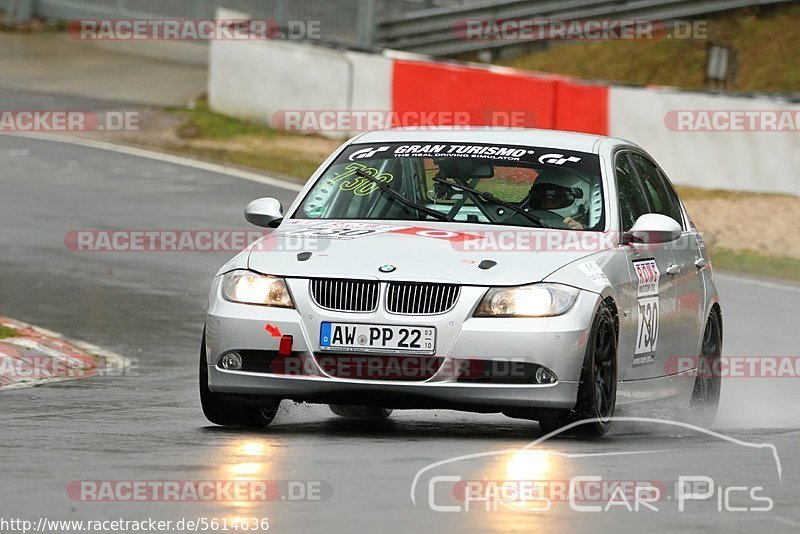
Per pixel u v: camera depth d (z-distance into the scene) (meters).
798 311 43.69
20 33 113.88
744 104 71.50
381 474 19.08
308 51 85.00
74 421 24.62
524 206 25.19
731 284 48.88
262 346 22.88
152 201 61.19
